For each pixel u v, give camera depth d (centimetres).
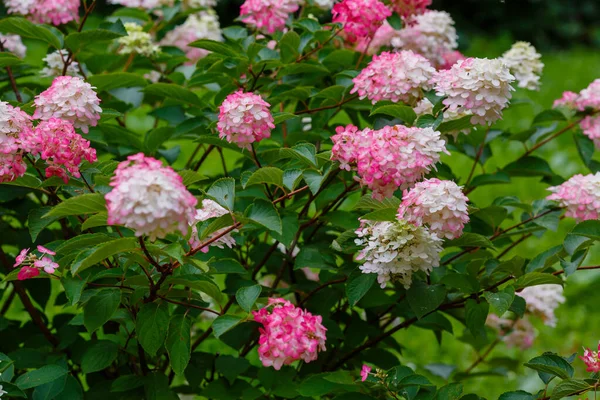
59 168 243
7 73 307
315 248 274
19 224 329
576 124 301
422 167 242
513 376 394
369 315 294
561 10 1145
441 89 254
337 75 286
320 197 275
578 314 461
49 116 250
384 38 305
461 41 1049
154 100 331
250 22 294
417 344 428
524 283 255
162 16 334
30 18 298
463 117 256
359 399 254
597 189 268
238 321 238
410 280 251
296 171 252
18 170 242
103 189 251
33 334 292
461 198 239
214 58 287
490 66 250
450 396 247
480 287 266
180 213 217
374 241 248
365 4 275
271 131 301
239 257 303
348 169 247
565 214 280
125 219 216
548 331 442
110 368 289
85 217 264
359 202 249
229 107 251
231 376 270
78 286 239
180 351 245
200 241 243
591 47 1153
